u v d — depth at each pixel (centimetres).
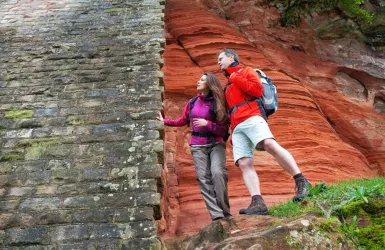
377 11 1152
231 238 283
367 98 951
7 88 491
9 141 399
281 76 761
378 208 289
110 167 360
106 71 509
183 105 695
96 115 426
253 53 830
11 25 687
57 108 445
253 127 357
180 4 962
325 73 956
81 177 353
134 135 393
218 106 375
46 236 303
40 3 785
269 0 1065
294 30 1055
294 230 268
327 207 305
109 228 306
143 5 725
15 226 313
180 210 495
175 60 782
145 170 353
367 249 266
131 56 544
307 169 583
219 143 382
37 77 512
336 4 1078
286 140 634
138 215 314
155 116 417
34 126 419
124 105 438
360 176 620
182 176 554
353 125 817
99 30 636
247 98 369
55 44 598
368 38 1131
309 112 708
